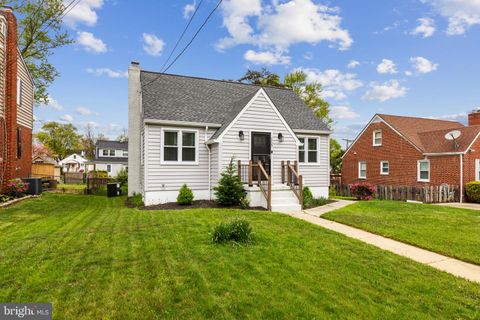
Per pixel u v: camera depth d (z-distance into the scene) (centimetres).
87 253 465
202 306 310
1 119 1127
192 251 485
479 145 1736
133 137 1490
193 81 1504
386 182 2159
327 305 321
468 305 332
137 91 1516
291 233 634
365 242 594
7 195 1099
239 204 1049
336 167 3450
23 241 529
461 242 595
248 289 353
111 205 1134
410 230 696
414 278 406
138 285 354
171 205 1066
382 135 2211
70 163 5234
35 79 1988
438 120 2419
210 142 1145
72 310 295
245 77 3092
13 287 341
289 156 1214
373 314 306
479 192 1584
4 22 1150
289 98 1653
